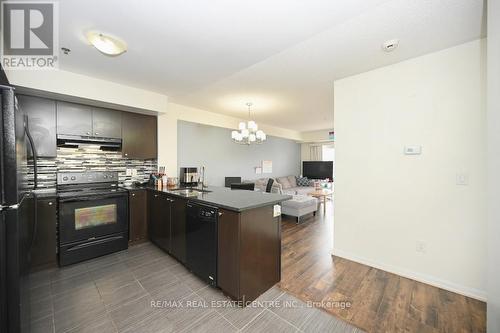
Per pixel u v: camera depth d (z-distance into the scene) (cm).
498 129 113
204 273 204
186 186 352
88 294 194
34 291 199
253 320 162
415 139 220
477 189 189
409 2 143
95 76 265
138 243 316
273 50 205
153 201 304
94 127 292
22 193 141
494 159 116
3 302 116
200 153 511
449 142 201
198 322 160
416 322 160
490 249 121
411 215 223
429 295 193
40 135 250
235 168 606
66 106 269
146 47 200
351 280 219
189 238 224
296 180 805
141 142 342
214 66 239
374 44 197
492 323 120
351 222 265
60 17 156
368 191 252
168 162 379
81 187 294
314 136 782
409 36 184
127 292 198
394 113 233
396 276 226
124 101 295
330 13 153
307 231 383
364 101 255
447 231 203
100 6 145
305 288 204
